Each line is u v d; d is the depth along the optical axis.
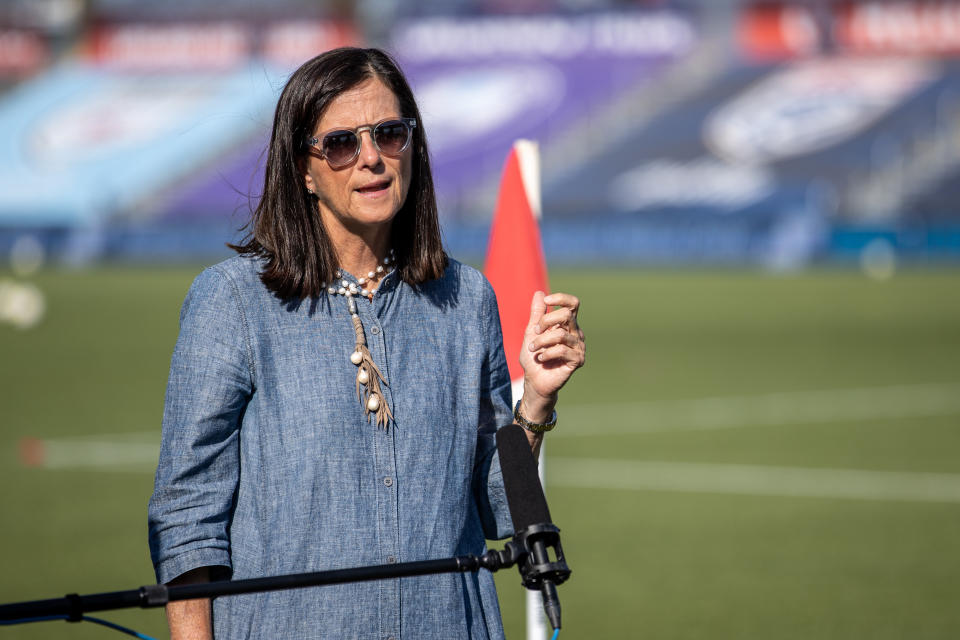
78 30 158.75
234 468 6.45
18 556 20.31
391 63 6.82
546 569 5.96
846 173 118.88
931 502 24.73
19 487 26.16
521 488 6.18
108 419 35.22
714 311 70.19
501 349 7.24
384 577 5.93
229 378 6.38
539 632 11.89
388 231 6.89
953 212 113.00
